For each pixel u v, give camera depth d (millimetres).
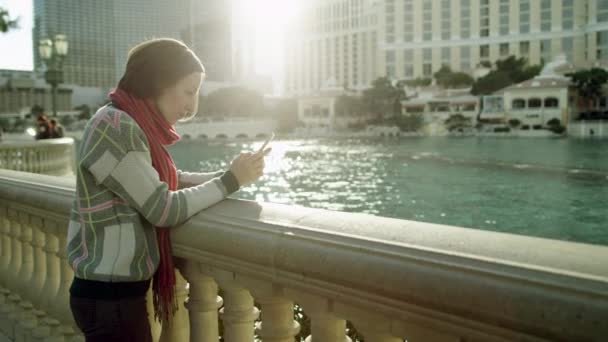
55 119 20359
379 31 143125
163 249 1735
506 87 108562
